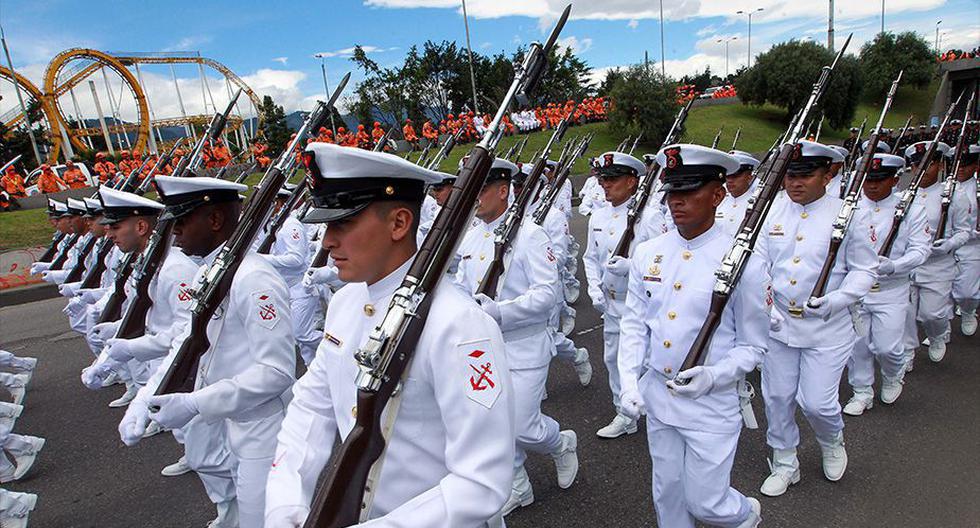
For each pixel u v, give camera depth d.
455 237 1.45
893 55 33.94
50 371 6.87
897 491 3.42
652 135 27.36
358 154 1.40
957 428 4.06
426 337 1.40
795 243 3.76
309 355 6.08
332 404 1.77
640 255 2.85
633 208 4.73
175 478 4.26
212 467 3.05
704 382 2.35
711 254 2.60
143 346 3.06
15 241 14.42
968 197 5.51
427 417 1.45
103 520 3.82
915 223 4.54
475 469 1.32
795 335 3.45
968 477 3.50
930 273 5.04
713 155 2.47
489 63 32.56
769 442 3.58
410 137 19.41
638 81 27.09
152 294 3.30
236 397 2.38
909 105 34.94
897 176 5.01
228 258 2.50
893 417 4.31
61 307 10.41
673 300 2.62
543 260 3.45
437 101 32.88
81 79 37.88
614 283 4.44
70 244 8.50
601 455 4.05
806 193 3.75
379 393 1.37
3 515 3.51
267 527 1.54
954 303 5.88
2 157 31.78
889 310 4.29
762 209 2.50
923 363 5.31
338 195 1.45
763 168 6.43
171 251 3.20
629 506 3.45
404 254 1.58
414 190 1.54
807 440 4.10
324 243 1.54
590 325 6.99
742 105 35.66
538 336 3.38
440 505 1.30
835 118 29.67
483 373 1.37
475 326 1.41
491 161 1.53
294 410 1.83
